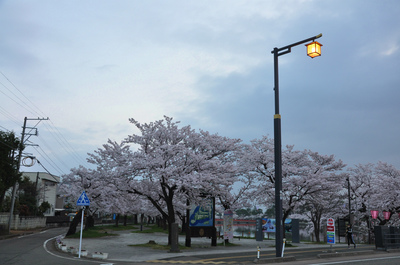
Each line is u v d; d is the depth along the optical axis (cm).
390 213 3769
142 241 2833
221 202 2920
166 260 1514
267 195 2988
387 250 1964
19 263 1381
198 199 2330
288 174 2858
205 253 1853
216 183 2356
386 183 3603
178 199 2991
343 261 1420
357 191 4062
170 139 2484
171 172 2128
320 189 2838
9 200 4403
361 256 1698
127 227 6234
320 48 1411
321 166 2945
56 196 7756
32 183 5584
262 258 1466
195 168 2370
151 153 2397
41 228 4772
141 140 2445
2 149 3078
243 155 2969
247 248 2316
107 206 3856
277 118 1530
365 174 4028
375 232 2122
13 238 2938
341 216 4269
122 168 2233
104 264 1348
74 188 3478
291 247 2517
